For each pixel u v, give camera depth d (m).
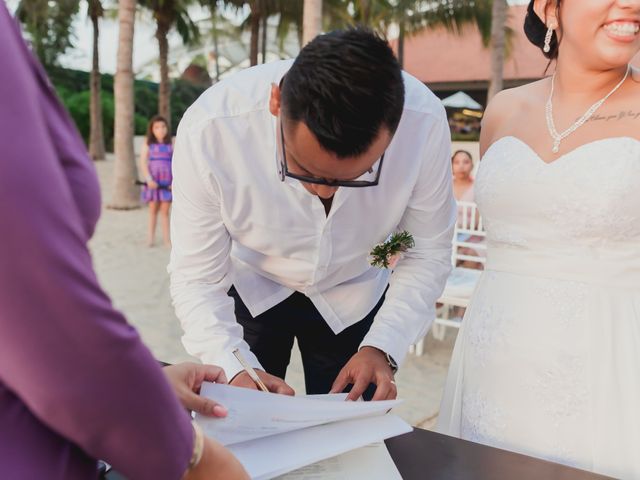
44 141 0.52
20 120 0.50
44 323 0.50
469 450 1.09
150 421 0.58
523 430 1.40
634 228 1.30
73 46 25.16
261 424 1.03
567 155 1.35
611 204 1.28
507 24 14.54
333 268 1.68
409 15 15.22
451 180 1.63
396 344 1.47
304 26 8.92
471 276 4.04
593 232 1.31
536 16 1.50
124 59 10.38
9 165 0.48
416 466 1.04
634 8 1.22
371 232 1.61
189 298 1.55
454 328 4.61
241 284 1.85
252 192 1.49
